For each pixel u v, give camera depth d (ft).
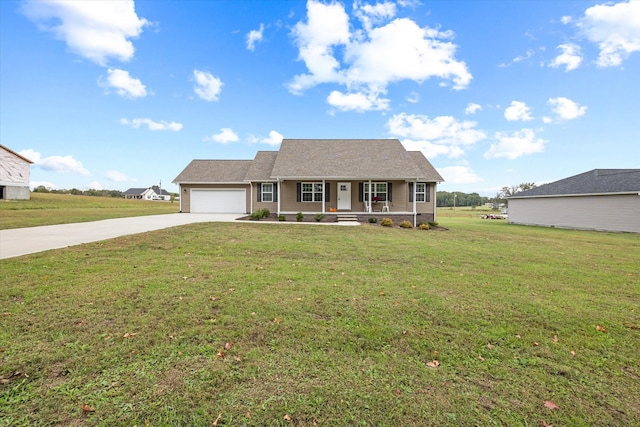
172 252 23.38
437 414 6.77
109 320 10.98
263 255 23.32
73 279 15.60
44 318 10.94
